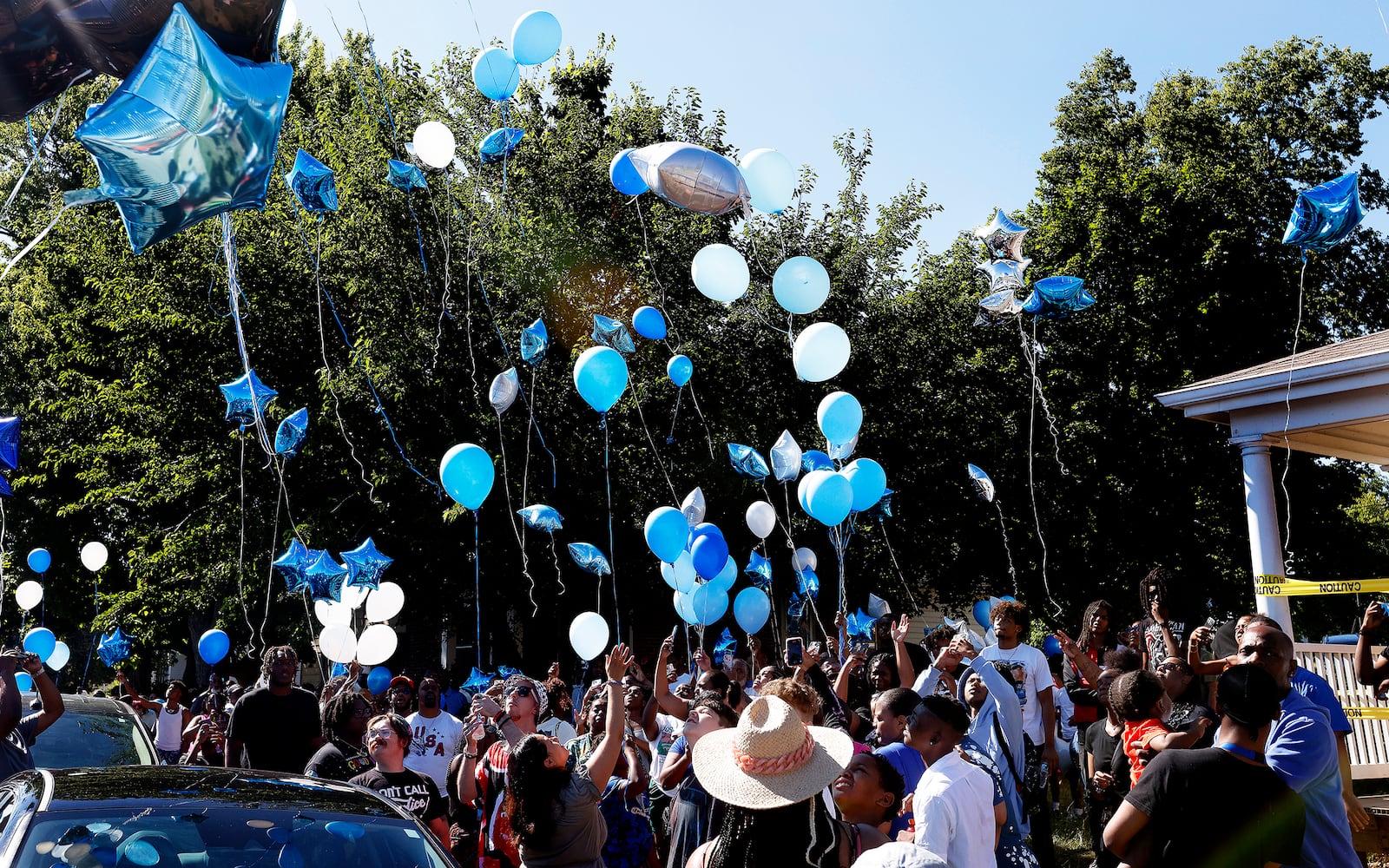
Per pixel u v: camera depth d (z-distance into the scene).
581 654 8.23
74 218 20.66
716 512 16.81
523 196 17.78
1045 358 20.61
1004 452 19.42
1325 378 9.38
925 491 18.34
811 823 3.47
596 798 4.61
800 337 8.17
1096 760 6.55
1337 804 4.02
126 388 19.80
